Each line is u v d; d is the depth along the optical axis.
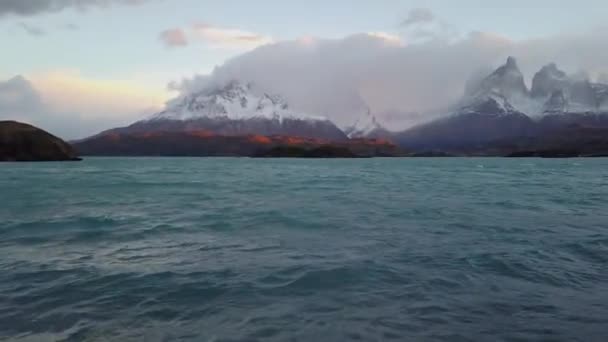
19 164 102.69
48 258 10.27
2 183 40.47
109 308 6.82
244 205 21.70
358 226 14.75
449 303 6.91
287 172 71.62
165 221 16.23
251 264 9.48
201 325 6.13
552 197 25.48
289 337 5.69
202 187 35.69
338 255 10.31
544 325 6.01
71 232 13.95
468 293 7.39
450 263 9.41
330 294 7.41
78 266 9.45
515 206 20.67
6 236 13.27
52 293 7.57
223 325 6.12
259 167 102.88
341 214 17.94
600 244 11.32
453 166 110.94
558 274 8.50
